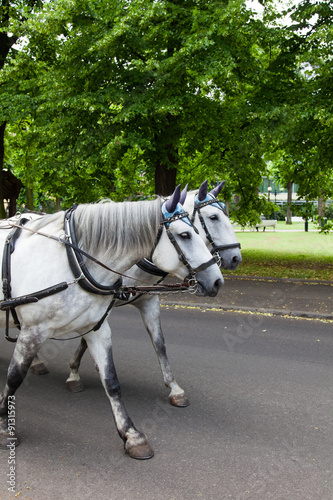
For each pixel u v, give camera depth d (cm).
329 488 302
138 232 329
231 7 901
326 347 606
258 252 1661
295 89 1113
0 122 1210
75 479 309
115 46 977
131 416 405
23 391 460
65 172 1146
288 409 422
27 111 1130
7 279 342
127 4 966
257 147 1145
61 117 1054
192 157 1351
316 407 427
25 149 1511
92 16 988
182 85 1011
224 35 950
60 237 333
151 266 418
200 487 301
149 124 1062
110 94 981
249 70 1081
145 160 1134
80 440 362
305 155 1226
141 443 338
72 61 1023
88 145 1046
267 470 322
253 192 1432
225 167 1295
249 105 1058
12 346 591
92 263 332
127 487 300
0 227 381
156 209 332
